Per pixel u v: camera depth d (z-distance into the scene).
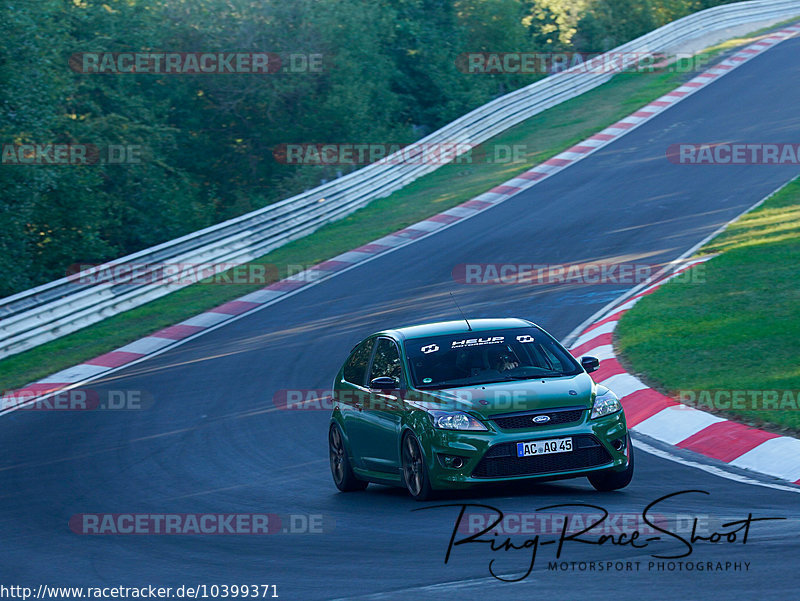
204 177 146.38
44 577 24.70
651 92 149.88
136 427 48.75
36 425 51.41
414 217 102.38
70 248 111.31
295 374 57.00
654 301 60.09
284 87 140.50
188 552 26.27
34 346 71.69
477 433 27.91
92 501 35.34
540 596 18.61
